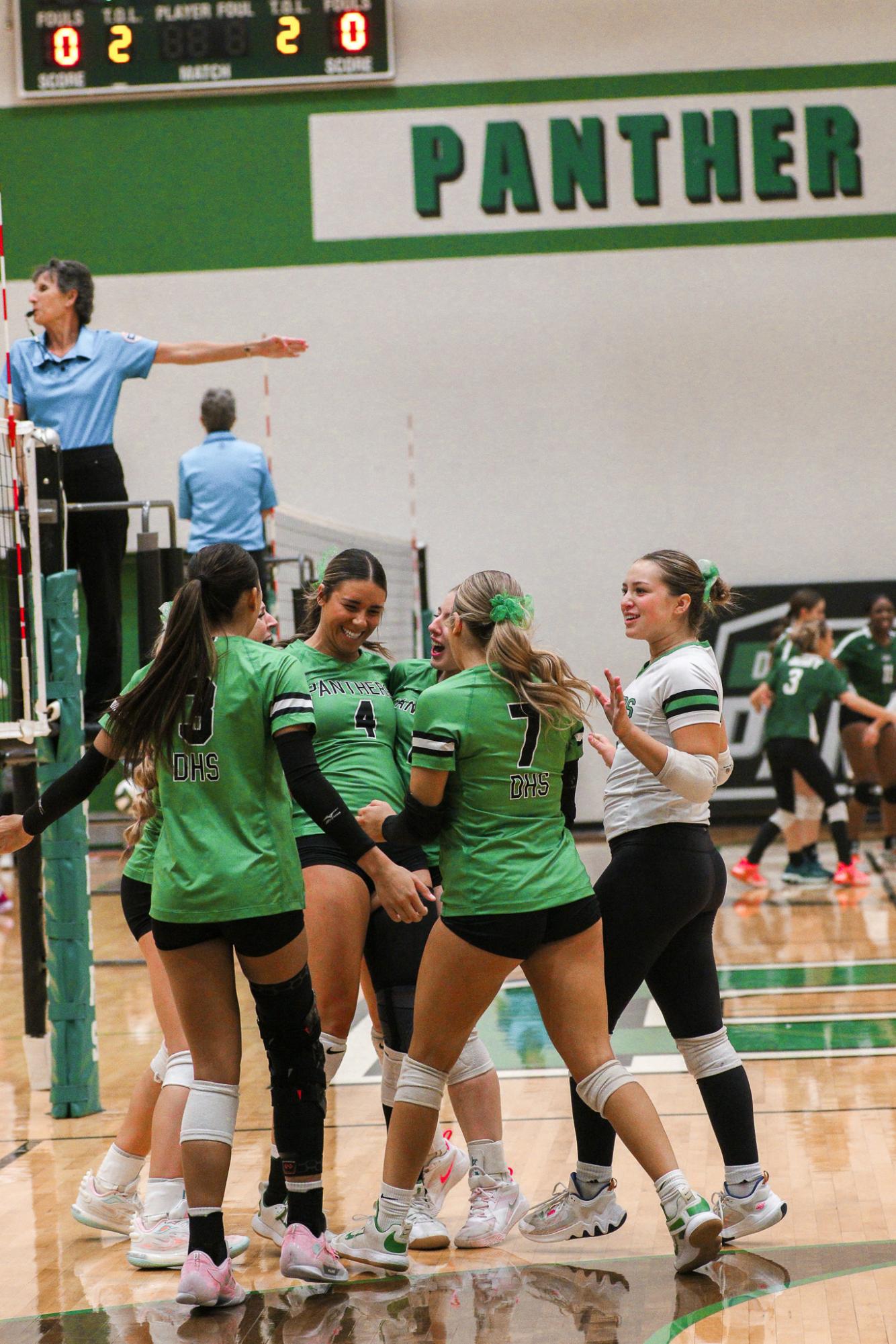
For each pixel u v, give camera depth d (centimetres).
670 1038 1147
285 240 2531
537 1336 567
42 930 1082
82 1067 994
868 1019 1171
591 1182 667
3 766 998
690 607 683
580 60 2492
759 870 2084
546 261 2522
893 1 2461
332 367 2544
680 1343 554
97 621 1115
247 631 630
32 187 2523
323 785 596
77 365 1106
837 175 2484
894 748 2181
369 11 2466
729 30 2478
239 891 587
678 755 624
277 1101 623
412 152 2512
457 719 613
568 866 627
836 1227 689
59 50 2469
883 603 2220
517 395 2534
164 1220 686
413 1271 656
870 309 2498
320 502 2553
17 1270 682
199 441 2539
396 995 701
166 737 598
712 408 2522
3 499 988
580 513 2536
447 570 2548
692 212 2505
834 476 2512
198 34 2467
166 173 2522
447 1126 920
